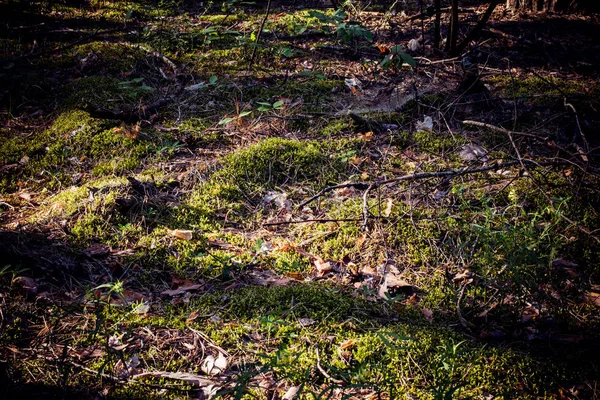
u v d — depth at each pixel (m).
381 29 6.94
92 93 5.17
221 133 4.70
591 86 5.46
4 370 2.32
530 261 2.96
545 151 4.38
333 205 3.88
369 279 3.27
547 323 2.93
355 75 5.81
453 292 3.06
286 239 3.61
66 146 4.46
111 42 6.24
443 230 3.58
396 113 4.96
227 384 2.41
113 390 2.36
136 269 3.21
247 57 6.15
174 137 4.60
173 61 5.99
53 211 3.62
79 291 2.97
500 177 4.06
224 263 3.25
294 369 2.49
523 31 6.77
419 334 2.77
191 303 2.97
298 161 4.27
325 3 7.90
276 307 2.94
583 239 3.51
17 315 2.72
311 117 4.93
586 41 6.60
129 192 3.80
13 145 4.45
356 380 2.40
